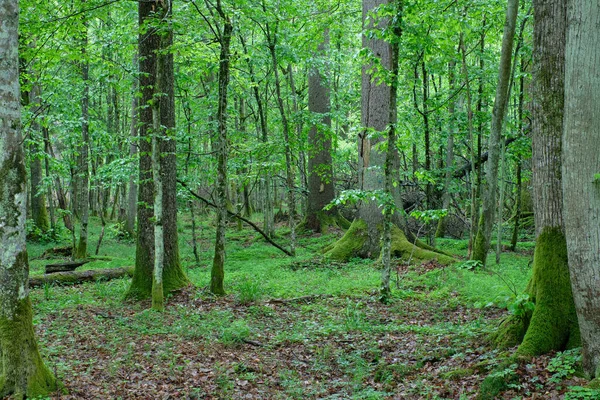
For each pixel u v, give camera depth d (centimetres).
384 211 1067
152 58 1151
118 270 1456
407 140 1714
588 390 443
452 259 1398
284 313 1010
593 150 475
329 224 2247
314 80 2178
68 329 875
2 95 528
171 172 1194
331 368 707
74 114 1641
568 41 490
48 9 1230
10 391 538
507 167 2361
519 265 1445
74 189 1920
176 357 732
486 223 1357
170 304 1098
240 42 1683
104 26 1888
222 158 1137
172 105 1183
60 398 554
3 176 534
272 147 1617
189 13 1139
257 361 732
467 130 1666
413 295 1107
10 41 531
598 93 471
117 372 665
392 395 583
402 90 1841
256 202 3925
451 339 747
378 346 778
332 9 1816
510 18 1195
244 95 2009
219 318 956
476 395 521
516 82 1848
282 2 1614
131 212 2412
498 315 897
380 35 989
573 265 497
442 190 1853
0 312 547
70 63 1722
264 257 1758
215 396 612
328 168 2114
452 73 1661
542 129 617
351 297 1117
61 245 2136
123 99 2833
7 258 544
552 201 608
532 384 514
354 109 2750
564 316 582
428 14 1166
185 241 2267
